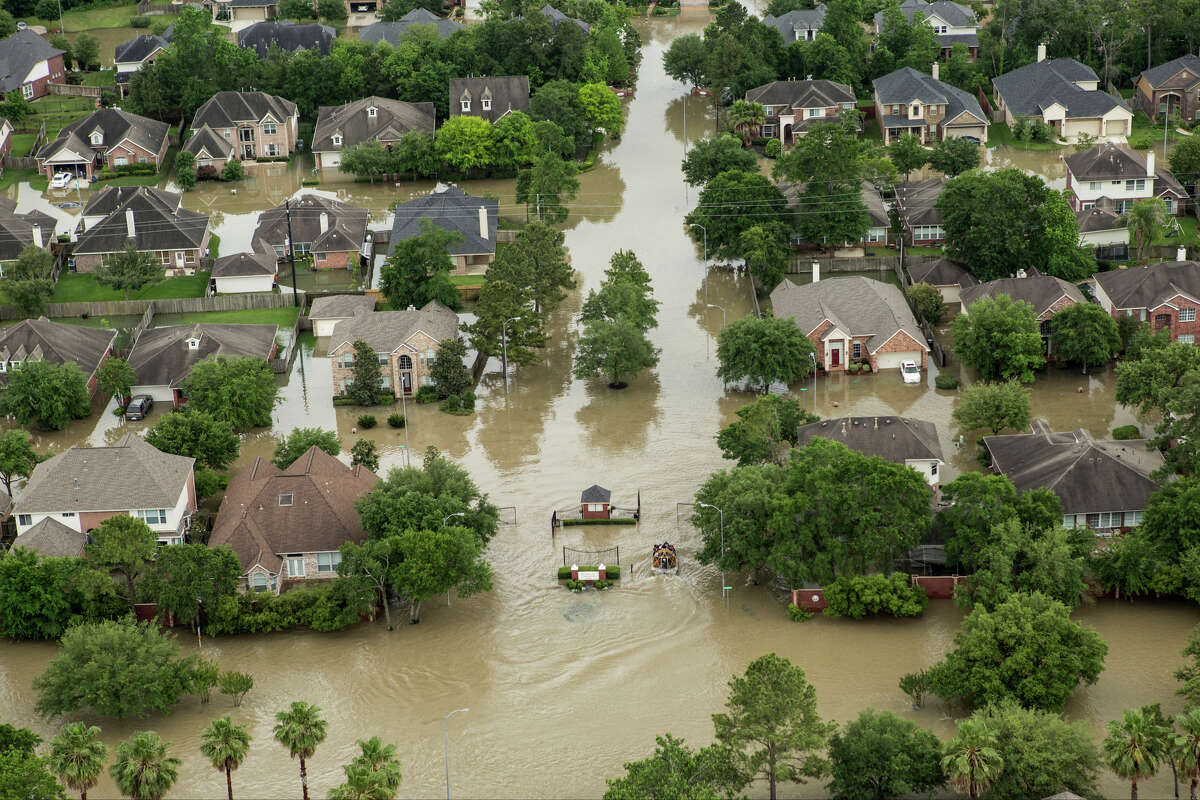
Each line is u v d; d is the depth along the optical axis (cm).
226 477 15900
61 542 14062
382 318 18200
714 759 10588
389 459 16312
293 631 13462
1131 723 10306
